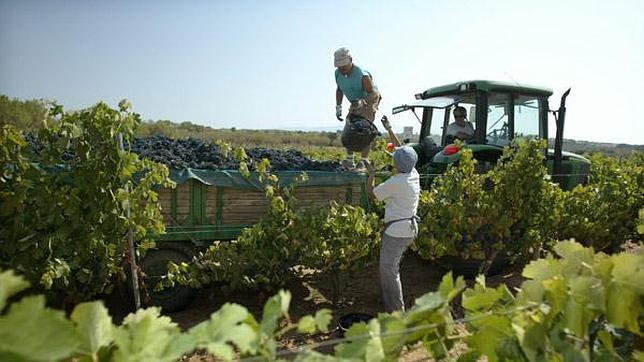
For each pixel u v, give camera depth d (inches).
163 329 67.5
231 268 198.7
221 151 228.8
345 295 246.1
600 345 87.7
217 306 222.1
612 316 77.1
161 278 194.7
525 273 87.2
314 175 217.3
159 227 183.0
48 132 171.2
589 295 76.0
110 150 176.1
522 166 252.5
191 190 198.7
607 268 79.4
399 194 195.2
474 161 249.9
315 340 195.3
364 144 254.4
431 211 245.0
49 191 173.5
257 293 236.2
